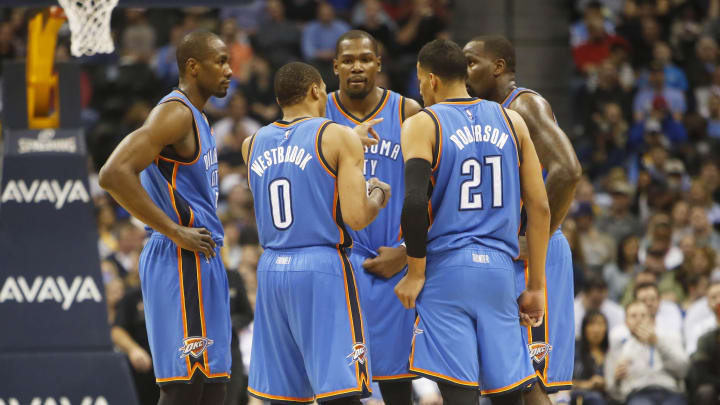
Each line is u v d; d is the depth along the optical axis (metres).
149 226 16.78
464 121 15.66
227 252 28.62
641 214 39.69
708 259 32.28
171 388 16.88
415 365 15.79
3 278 19.86
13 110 20.77
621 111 46.09
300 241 16.14
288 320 16.31
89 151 43.91
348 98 18.25
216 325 17.02
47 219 20.20
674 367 27.47
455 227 15.58
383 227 18.14
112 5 20.94
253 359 16.84
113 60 49.06
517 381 15.53
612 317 29.53
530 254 15.91
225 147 41.69
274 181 16.25
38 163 20.38
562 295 17.42
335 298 16.06
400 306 17.84
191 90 17.16
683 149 44.38
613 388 27.55
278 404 16.59
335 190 16.11
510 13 33.91
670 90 48.12
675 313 30.22
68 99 20.98
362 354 16.20
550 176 16.47
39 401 19.47
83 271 20.06
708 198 39.66
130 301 26.27
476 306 15.44
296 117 16.55
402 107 18.42
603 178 42.00
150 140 16.19
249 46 48.50
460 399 15.43
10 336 19.66
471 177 15.57
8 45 46.03
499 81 17.67
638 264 34.34
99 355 19.73
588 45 49.22
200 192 17.09
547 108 17.09
